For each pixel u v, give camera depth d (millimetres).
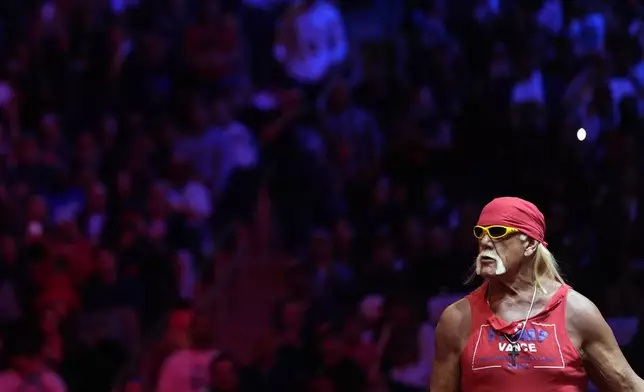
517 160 24750
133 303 20656
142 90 26703
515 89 26156
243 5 28188
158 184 23109
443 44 27984
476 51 28375
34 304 20000
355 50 28391
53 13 27672
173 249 22203
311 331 19375
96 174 24750
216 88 26734
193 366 18141
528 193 24203
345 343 18641
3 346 18547
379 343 19000
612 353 8344
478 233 8555
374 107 26828
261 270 22719
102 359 19250
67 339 19484
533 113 25438
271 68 27719
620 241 22203
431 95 26891
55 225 23078
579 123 25250
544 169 24406
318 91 27312
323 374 18219
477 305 8609
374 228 23578
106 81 26938
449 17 29297
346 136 25109
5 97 26125
